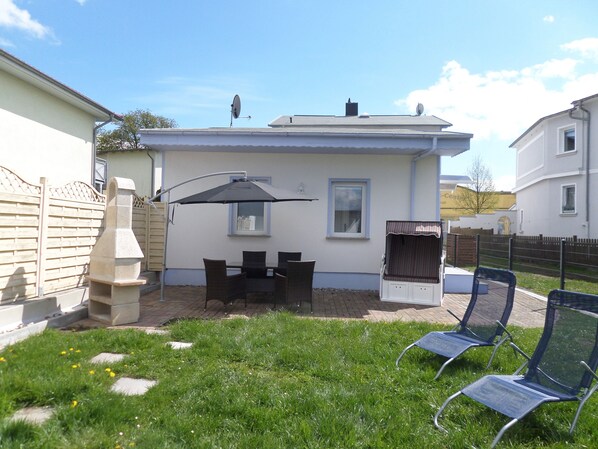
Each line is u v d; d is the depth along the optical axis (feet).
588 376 11.35
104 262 22.89
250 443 10.36
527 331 22.13
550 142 75.92
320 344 18.38
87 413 11.14
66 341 17.87
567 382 11.76
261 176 35.58
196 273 35.65
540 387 12.17
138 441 10.21
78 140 46.09
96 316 23.27
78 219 25.81
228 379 14.19
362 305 29.50
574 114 70.03
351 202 36.22
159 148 34.30
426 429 11.37
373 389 13.73
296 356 16.70
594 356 11.36
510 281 16.48
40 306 21.09
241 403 12.34
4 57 32.50
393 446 10.47
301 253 34.55
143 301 29.12
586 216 68.64
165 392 13.10
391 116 63.10
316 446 10.28
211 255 35.63
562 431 11.43
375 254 35.55
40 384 12.68
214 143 32.04
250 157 35.60
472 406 12.73
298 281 26.27
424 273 31.78
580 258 42.45
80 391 12.76
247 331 20.01
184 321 21.90
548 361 12.50
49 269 23.03
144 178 72.49
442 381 14.75
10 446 9.45
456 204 127.95
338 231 36.22
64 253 24.41
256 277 30.68
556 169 74.79
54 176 42.06
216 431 11.01
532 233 85.05
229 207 35.53
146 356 16.53
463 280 35.37
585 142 69.00
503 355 17.63
